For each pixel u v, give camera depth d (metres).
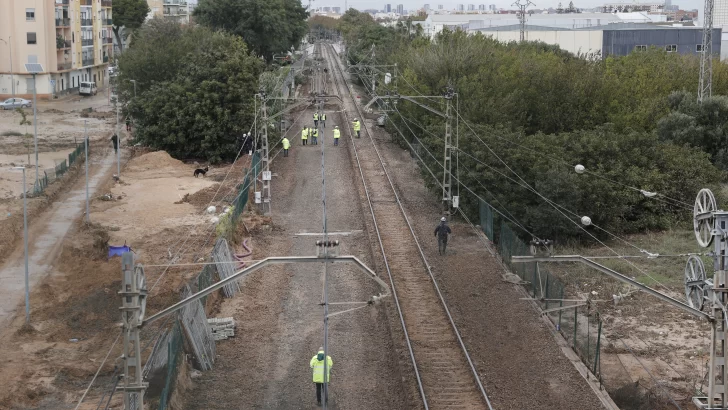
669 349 29.64
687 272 21.08
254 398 25.36
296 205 51.28
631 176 48.09
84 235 43.12
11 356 27.64
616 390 25.83
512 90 61.12
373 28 133.12
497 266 39.19
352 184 57.09
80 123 87.94
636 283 20.31
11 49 103.00
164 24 85.75
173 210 48.88
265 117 49.19
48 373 26.33
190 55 68.19
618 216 47.53
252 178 52.28
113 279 35.56
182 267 36.66
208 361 27.55
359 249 41.84
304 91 113.19
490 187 47.31
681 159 50.47
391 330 30.55
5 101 97.62
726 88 71.62
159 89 66.50
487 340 29.91
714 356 18.70
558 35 117.00
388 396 25.70
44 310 32.19
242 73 63.84
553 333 30.61
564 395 25.34
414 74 67.88
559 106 60.91
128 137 78.25
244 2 108.50
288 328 31.12
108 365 26.88
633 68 73.38
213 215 47.22
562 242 45.47
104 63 126.94
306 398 25.50
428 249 41.97
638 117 60.53
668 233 46.97
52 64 105.44
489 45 75.94
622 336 30.83
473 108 55.94
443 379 26.62
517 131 51.09
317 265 38.91
